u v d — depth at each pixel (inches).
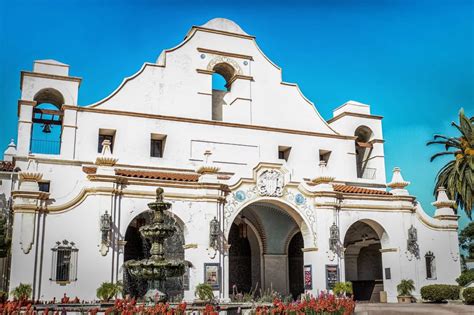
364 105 1624.0
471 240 2128.4
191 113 1373.0
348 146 1534.2
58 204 1002.1
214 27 1455.5
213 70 1467.8
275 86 1496.1
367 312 951.0
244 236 1382.9
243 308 834.8
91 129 1269.7
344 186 1342.3
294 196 1202.0
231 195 1141.7
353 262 1492.4
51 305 815.1
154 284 868.6
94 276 992.9
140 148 1299.2
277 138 1450.5
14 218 973.8
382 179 1574.8
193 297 1050.7
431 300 1214.3
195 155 1346.0
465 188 1770.4
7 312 658.2
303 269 1294.3
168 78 1373.0
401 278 1258.6
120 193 1048.2
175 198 1087.0
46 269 971.3
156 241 885.2
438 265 1309.1
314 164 1475.1
